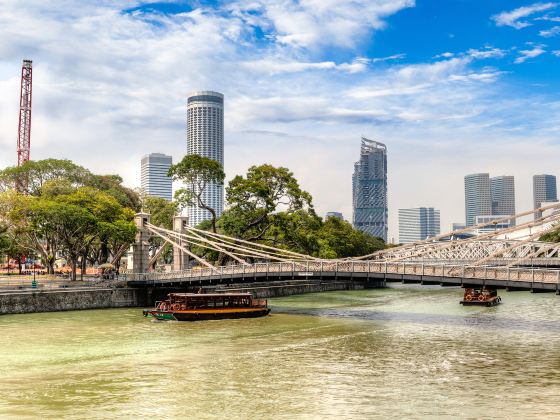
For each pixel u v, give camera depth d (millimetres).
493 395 37469
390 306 93312
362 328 66062
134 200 132625
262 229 116875
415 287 154625
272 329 65438
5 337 58812
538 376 42219
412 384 40312
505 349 52250
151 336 60125
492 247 127812
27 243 113312
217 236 101062
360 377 42344
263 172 112375
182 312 71625
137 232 98562
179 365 46281
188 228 102000
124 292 87188
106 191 120562
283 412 34125
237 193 109250
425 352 51281
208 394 37844
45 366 45719
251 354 50750
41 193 106938
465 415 33531
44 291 78938
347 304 97625
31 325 67000
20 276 107062
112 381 41125
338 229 167875
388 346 54344
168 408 34875
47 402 36094
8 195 96188
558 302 96625
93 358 48719
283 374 43312
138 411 34312
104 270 113438
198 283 89688
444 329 64812
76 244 98188
